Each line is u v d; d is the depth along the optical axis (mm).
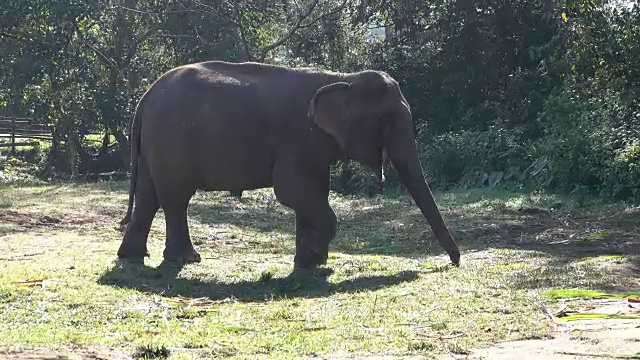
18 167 26375
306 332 6523
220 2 26344
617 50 16984
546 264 9695
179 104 9984
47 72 24891
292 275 9328
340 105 9477
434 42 25609
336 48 27141
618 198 16453
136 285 8633
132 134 10531
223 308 7574
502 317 6809
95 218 14641
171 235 10242
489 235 13398
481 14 24000
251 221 15352
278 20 27422
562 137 18188
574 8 17828
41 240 11930
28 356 5645
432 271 9492
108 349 5941
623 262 9547
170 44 27750
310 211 9703
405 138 9594
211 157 9930
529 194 18641
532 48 21703
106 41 26922
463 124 23875
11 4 24500
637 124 17438
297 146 9711
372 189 23125
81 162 27453
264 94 9875
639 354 5512
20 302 7605
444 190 22344
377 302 7613
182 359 5668
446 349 5793
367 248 12328
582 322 6555
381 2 26344
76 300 7660
